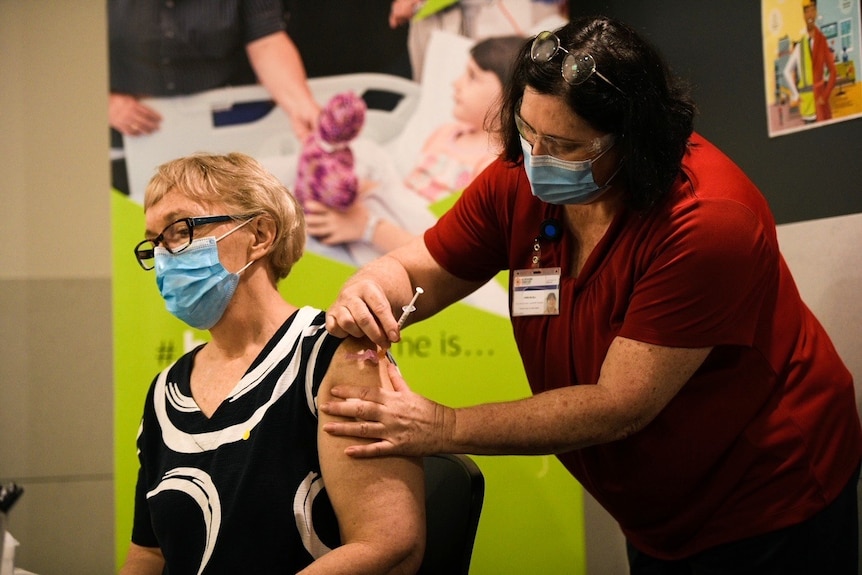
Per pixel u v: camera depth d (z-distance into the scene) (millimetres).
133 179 2723
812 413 1421
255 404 1308
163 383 1445
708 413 1379
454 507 1374
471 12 2785
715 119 2465
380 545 1167
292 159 2771
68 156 3014
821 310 2154
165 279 1364
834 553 1431
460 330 2770
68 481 2951
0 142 2980
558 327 1473
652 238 1323
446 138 2785
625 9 2750
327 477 1246
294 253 1448
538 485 2770
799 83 2211
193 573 1263
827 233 2135
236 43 2770
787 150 2250
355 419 1242
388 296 1494
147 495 1350
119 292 2699
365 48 2787
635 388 1283
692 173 1350
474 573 2732
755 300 1322
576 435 1282
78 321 2992
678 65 2576
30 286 2973
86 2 3039
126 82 2734
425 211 2779
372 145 2783
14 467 2932
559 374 1490
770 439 1396
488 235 1625
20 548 2916
